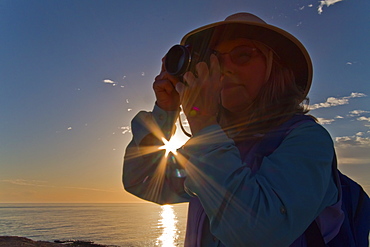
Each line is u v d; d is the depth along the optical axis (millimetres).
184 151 1084
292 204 872
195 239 1291
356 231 1212
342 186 1246
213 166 976
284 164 961
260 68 1416
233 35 1465
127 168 1645
